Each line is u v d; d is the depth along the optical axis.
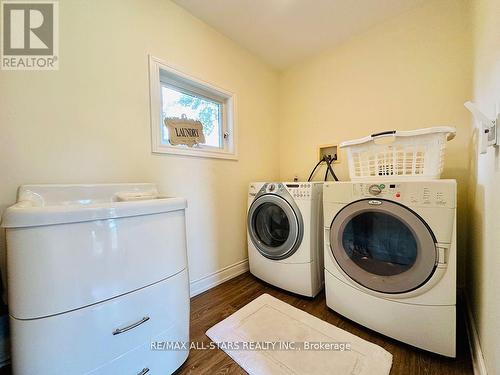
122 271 0.76
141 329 0.81
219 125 1.90
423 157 1.10
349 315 1.24
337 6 1.54
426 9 1.52
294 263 1.55
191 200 1.60
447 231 0.93
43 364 0.62
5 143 0.92
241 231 2.00
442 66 1.48
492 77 0.83
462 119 1.42
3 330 0.83
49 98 1.01
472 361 0.96
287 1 1.49
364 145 1.28
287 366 0.96
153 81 1.36
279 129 2.45
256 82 2.15
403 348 1.05
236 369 0.96
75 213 0.66
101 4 1.15
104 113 1.17
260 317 1.32
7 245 0.62
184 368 0.97
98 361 0.71
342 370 0.94
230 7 1.53
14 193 0.93
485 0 0.96
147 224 0.82
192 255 1.61
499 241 0.73
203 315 1.35
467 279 1.34
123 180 1.25
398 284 1.04
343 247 1.26
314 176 2.20
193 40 1.59
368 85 1.81
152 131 1.37
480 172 1.03
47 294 0.62
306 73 2.22
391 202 1.06
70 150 1.07
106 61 1.18
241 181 2.00
